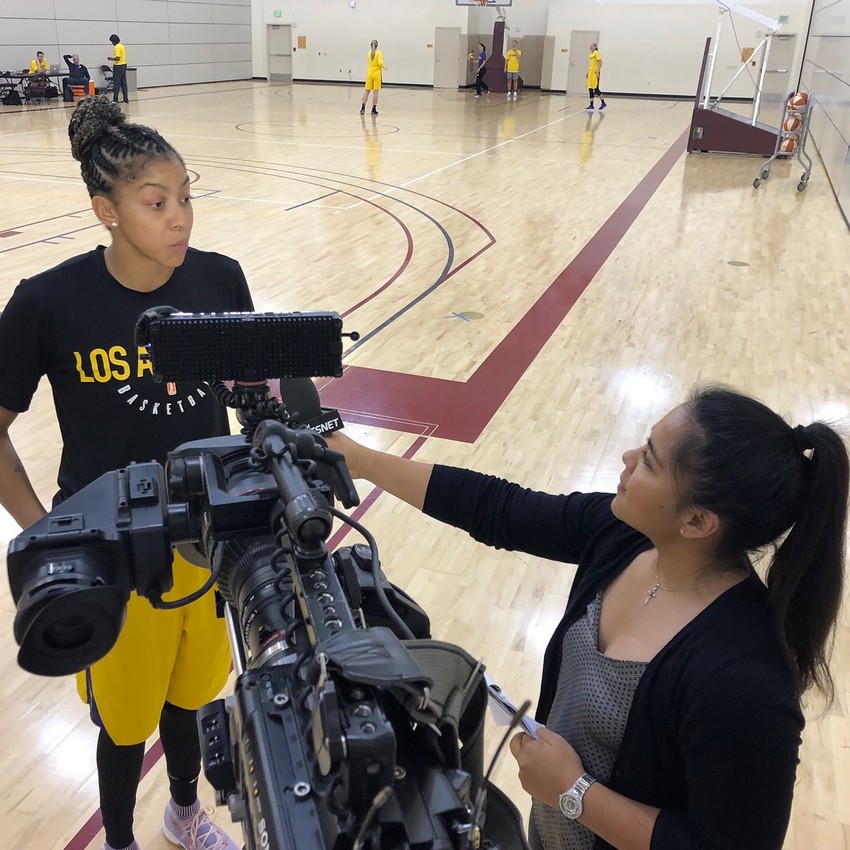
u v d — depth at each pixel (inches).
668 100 941.8
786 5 864.9
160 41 877.2
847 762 89.7
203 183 422.0
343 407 177.8
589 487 148.6
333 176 452.1
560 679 49.8
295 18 1003.3
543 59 989.2
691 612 42.9
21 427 163.8
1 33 698.2
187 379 36.2
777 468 39.2
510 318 236.5
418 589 119.5
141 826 80.9
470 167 492.4
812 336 227.9
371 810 23.4
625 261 299.6
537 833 53.6
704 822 38.4
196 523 37.6
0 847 78.2
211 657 68.1
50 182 406.6
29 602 32.4
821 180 478.9
